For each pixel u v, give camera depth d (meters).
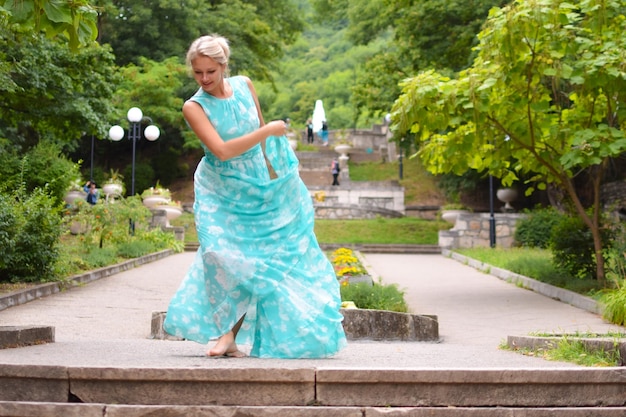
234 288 5.08
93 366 4.28
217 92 5.15
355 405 4.27
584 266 14.06
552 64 11.73
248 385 4.25
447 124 12.19
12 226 11.91
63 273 12.92
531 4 11.26
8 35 12.82
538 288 14.30
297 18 43.50
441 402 4.29
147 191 27.30
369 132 48.41
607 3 11.84
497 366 4.70
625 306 9.86
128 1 34.41
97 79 16.91
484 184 32.88
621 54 11.45
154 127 23.41
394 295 10.58
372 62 29.14
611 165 24.16
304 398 4.26
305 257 5.30
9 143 20.22
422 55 24.06
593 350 5.45
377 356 5.56
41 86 15.46
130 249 19.19
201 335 5.13
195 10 35.00
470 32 22.19
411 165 42.22
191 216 31.72
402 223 30.81
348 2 37.94
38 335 6.08
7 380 4.30
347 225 30.53
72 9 5.85
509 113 12.79
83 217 18.62
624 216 21.98
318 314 5.14
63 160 20.00
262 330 5.16
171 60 32.97
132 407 4.10
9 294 10.62
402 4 23.78
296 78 72.31
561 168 13.31
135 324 9.41
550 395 4.34
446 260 22.91
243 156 5.18
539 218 24.05
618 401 4.37
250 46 38.53
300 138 48.38
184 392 4.24
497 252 21.75
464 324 10.34
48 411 4.10
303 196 5.41
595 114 12.96
